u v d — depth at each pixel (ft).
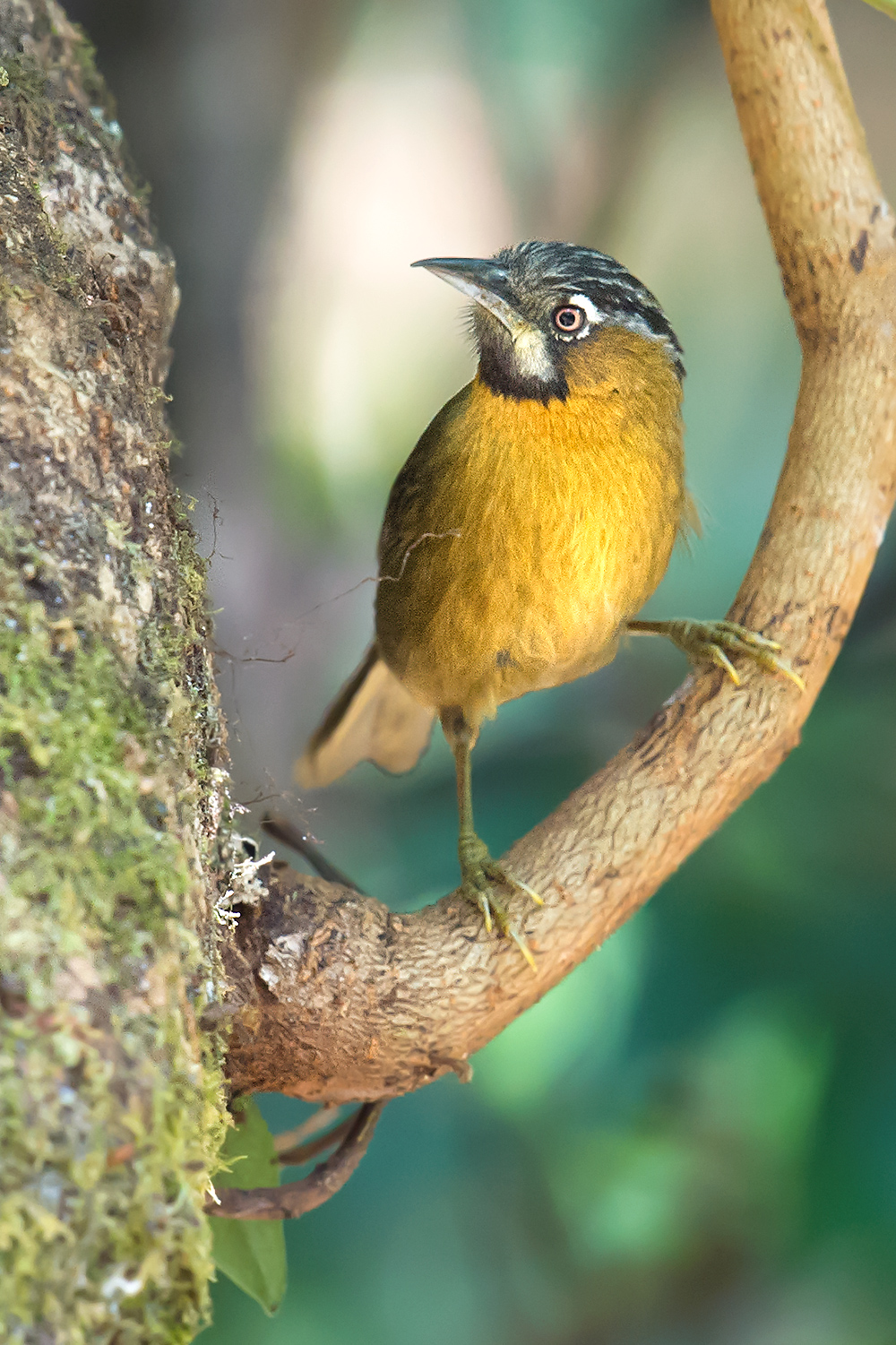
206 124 38.32
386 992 17.79
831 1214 29.30
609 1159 38.83
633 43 54.90
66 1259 11.51
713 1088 37.14
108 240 17.63
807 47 19.89
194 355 39.68
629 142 58.49
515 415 23.67
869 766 34.60
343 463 60.29
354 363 63.05
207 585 17.49
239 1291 36.83
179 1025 12.87
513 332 23.52
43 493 14.21
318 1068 17.71
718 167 62.49
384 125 61.31
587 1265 40.09
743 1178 37.88
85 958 12.29
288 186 45.70
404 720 30.63
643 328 24.22
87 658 13.57
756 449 63.26
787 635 20.22
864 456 20.36
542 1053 36.96
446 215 62.90
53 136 17.56
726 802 19.95
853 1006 30.66
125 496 15.02
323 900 17.97
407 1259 38.96
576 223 61.21
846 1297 33.30
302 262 60.59
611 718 44.70
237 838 17.02
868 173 20.30
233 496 40.96
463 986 18.16
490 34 56.70
